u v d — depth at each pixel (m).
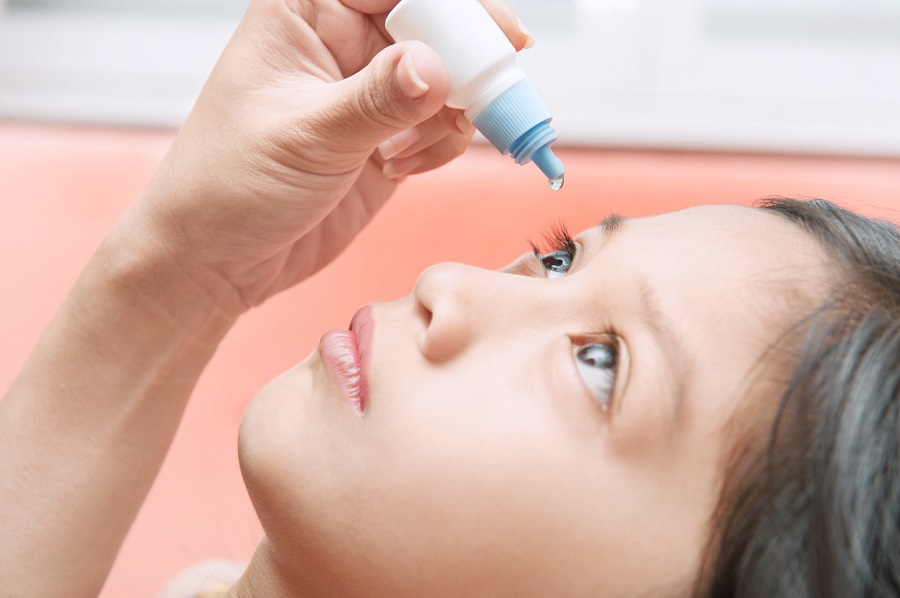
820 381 0.36
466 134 0.45
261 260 0.44
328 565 0.38
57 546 0.44
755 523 0.36
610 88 0.71
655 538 0.36
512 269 0.43
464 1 0.39
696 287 0.37
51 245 0.62
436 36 0.39
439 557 0.37
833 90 0.71
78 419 0.44
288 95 0.41
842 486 0.35
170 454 0.55
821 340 0.36
